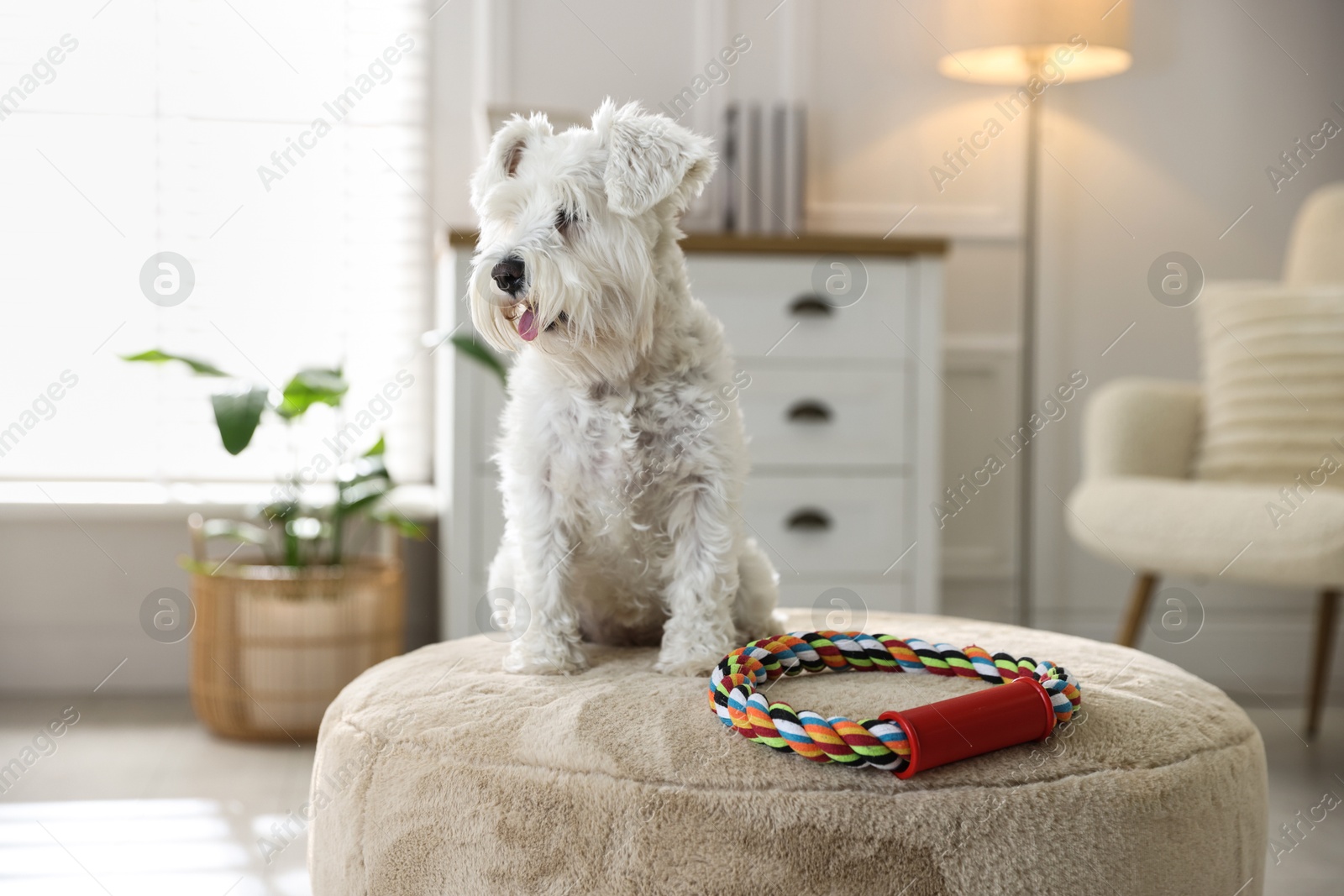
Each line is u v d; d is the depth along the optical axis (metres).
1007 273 3.08
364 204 2.92
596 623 1.54
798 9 2.99
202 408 2.89
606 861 1.01
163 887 1.63
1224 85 3.11
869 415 2.47
